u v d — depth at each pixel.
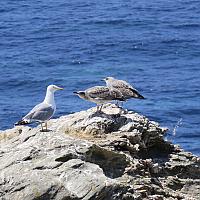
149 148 22.38
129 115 22.75
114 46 70.44
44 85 56.72
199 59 66.06
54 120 22.67
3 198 17.73
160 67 62.88
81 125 21.94
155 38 73.75
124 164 19.98
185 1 92.56
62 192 17.56
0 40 73.31
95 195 17.45
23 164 18.39
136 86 56.12
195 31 77.19
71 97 51.59
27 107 50.59
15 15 85.25
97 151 19.44
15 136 21.53
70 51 68.44
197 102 51.09
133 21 81.62
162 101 51.28
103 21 81.31
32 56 66.69
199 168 21.97
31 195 17.58
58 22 81.00
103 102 22.66
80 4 91.19
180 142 42.03
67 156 18.61
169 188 20.78
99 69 61.78
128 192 18.14
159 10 87.56
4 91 55.53
